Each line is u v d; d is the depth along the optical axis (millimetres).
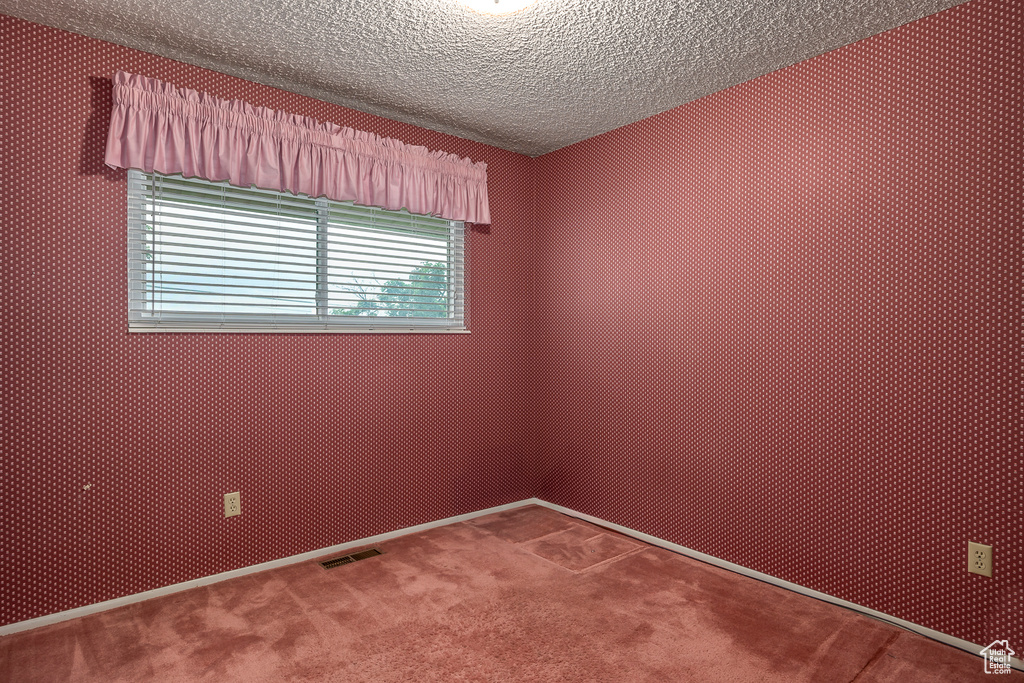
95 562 2207
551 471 3600
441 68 2449
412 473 3117
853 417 2227
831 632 2043
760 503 2523
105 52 2229
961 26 1948
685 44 2238
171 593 2357
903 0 1926
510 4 1847
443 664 1846
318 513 2773
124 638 1999
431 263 3227
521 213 3631
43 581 2107
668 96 2750
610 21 2061
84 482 2189
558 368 3551
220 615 2166
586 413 3367
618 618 2150
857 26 2104
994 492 1885
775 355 2477
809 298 2365
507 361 3561
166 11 2008
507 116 3000
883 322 2146
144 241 2309
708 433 2732
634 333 3086
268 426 2627
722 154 2678
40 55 2107
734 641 1983
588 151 3342
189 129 2307
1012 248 1851
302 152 2592
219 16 2043
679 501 2855
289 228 2643
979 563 1910
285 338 2684
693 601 2295
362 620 2129
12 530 2057
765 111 2510
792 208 2420
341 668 1819
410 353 3119
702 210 2764
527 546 2918
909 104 2076
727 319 2658
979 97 1914
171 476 2375
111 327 2250
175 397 2389
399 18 2049
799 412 2395
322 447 2789
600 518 3275
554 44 2240
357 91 2686
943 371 1998
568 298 3479
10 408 2057
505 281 3557
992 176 1889
